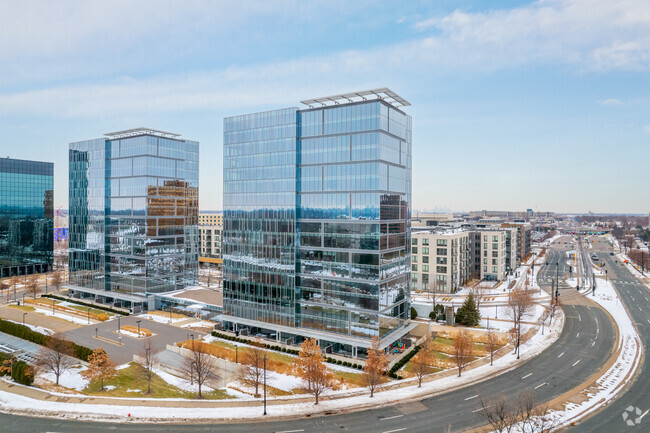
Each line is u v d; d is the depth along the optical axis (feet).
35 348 242.78
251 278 273.33
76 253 403.13
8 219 494.59
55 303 368.48
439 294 413.39
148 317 325.83
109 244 376.27
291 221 254.88
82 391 189.26
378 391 191.31
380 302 229.25
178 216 376.89
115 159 371.15
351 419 164.45
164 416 164.35
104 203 375.45
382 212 231.50
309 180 252.21
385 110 235.61
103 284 377.71
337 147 241.96
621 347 252.83
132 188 356.38
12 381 200.44
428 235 428.97
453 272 424.05
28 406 172.55
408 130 268.00
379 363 192.75
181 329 292.61
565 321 316.81
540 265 643.04
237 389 194.39
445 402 179.83
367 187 230.68
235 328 281.54
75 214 404.57
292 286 254.88
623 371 213.66
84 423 159.02
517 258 649.20
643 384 197.16
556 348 252.01
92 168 387.34
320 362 187.73
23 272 511.81
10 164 497.46
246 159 276.21
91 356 199.93
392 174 244.83
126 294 358.64
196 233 396.78
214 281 482.69
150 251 349.41
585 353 242.37
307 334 247.29
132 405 174.40
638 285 474.90
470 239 508.94
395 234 249.55
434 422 161.48
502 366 221.66
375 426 158.51
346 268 237.86
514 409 167.53
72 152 407.44
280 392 191.11
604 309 358.02
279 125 261.03
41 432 152.05
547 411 168.76
